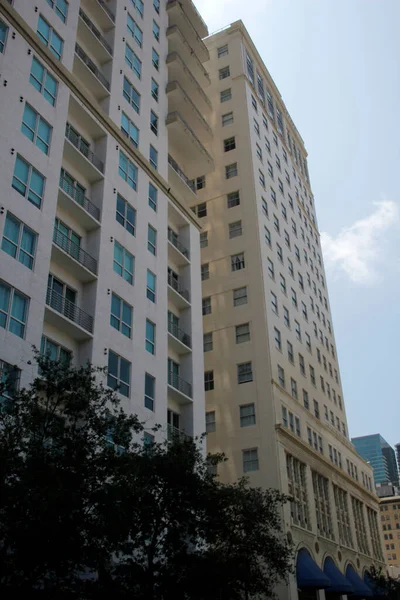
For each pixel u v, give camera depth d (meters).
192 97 52.19
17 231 26.75
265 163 64.38
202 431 38.66
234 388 48.91
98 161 35.66
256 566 26.02
